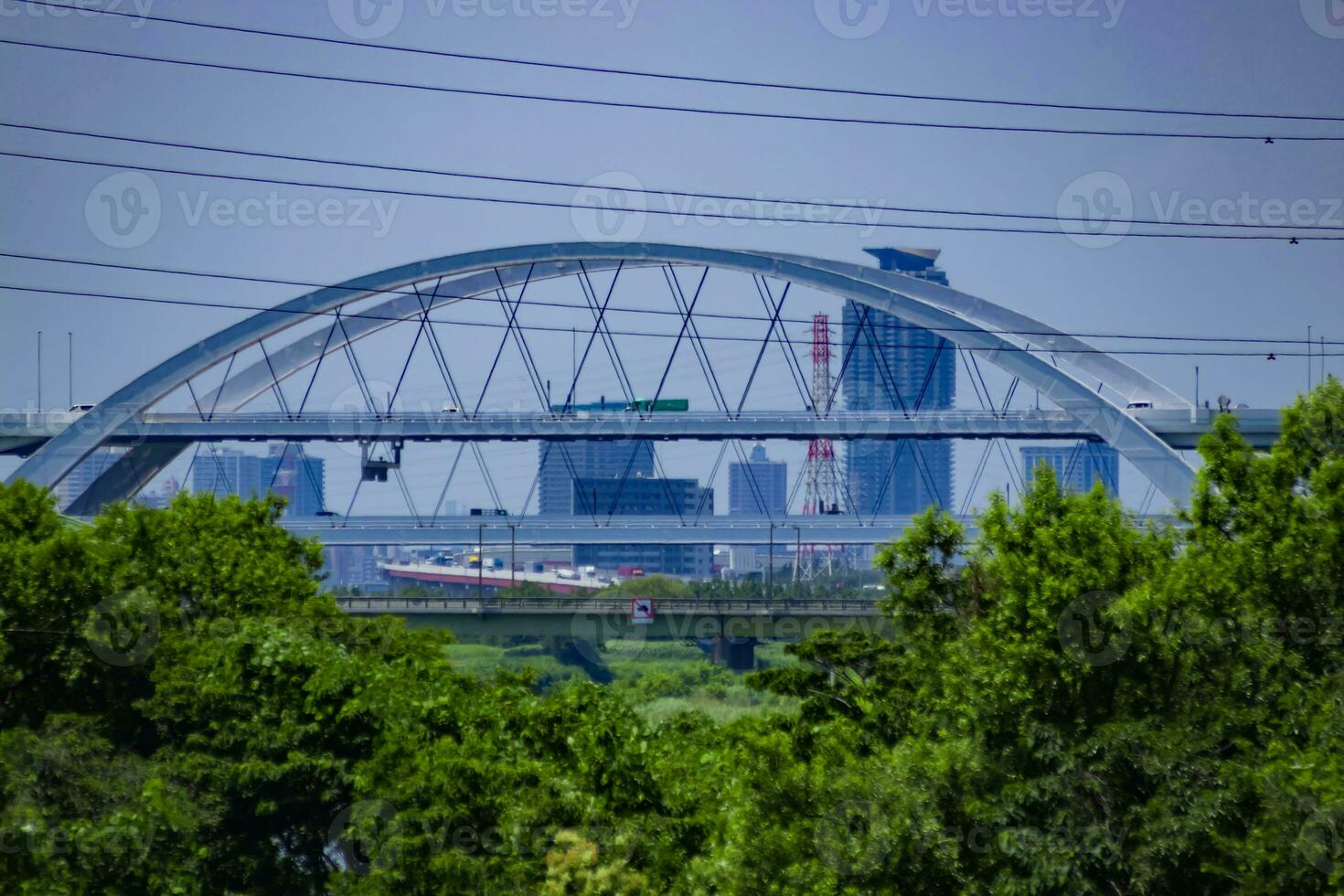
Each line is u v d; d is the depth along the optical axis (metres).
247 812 145.75
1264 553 126.38
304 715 151.62
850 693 156.50
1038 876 107.38
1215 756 112.19
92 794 138.00
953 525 143.38
